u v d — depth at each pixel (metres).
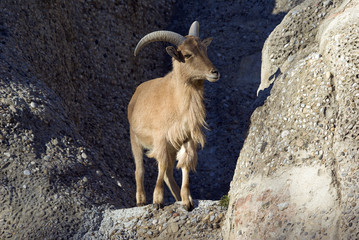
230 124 44.12
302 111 22.19
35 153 28.12
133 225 24.58
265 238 20.12
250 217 21.22
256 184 22.23
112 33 46.69
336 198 19.06
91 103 41.84
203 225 23.38
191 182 41.44
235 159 41.69
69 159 29.08
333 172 19.75
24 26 35.09
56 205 25.75
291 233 19.50
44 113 30.62
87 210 26.17
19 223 25.03
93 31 44.88
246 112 44.91
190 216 23.84
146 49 49.56
